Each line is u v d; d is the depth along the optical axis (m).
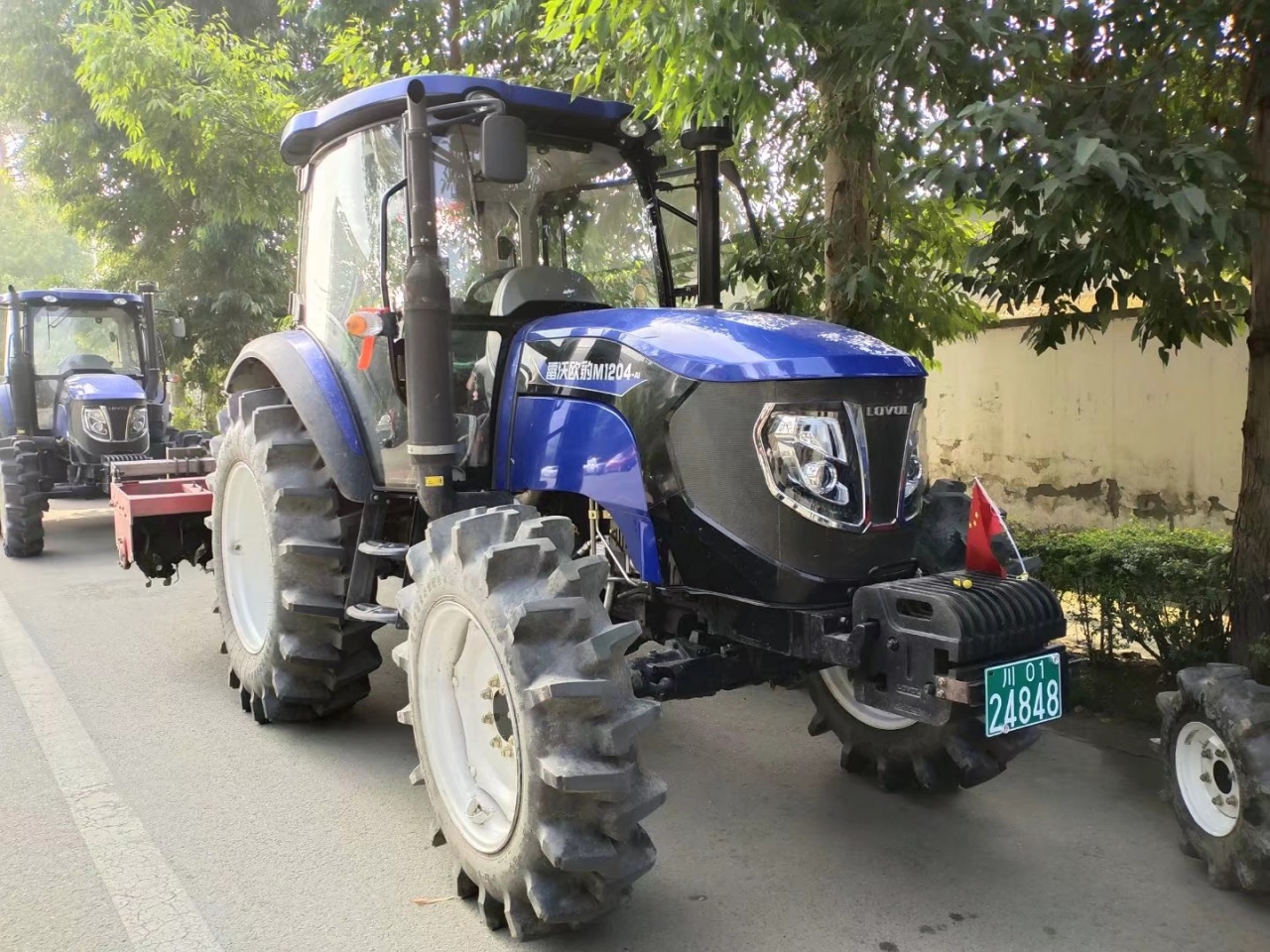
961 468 9.21
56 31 13.15
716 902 3.19
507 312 3.93
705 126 4.29
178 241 14.89
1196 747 3.32
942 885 3.28
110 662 5.71
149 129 10.48
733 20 3.91
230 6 14.29
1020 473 8.70
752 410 3.06
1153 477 7.71
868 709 4.00
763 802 3.93
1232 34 3.94
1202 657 4.58
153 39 9.69
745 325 3.38
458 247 3.95
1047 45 4.03
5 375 10.45
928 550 3.36
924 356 6.29
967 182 3.52
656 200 4.49
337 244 4.44
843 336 3.37
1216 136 4.20
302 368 4.39
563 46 6.80
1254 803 2.98
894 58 3.92
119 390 9.71
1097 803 3.86
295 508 4.27
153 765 4.24
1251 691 3.15
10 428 10.31
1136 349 7.77
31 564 8.70
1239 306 4.60
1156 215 3.37
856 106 4.80
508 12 6.86
